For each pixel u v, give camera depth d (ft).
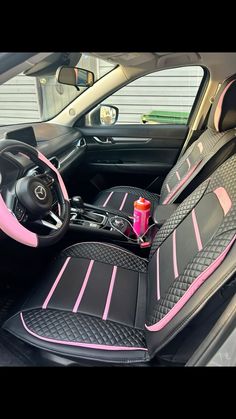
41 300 3.67
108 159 7.72
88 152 7.64
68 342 3.20
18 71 3.31
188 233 3.55
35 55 3.22
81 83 6.58
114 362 3.10
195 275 2.72
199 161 5.44
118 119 8.32
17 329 3.39
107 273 4.23
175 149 7.47
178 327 2.70
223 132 5.20
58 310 3.53
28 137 5.32
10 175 3.84
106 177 7.93
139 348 3.18
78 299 3.70
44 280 4.05
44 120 7.46
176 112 7.87
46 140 6.23
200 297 2.59
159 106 8.05
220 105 5.07
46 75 6.20
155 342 2.92
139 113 8.34
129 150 7.61
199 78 7.03
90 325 3.36
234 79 4.96
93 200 6.93
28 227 3.89
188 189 5.52
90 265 4.32
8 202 3.61
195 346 2.87
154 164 7.61
